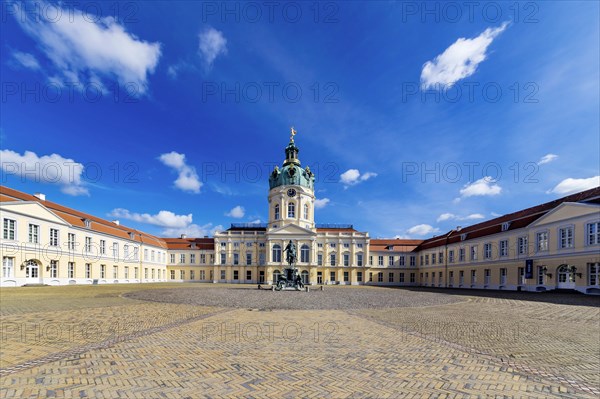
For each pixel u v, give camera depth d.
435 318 13.53
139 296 22.84
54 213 39.75
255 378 6.04
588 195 31.88
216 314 14.04
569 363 7.15
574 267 30.39
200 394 5.31
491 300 22.97
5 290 28.36
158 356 7.33
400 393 5.45
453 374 6.38
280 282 34.94
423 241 72.94
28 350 7.72
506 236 40.94
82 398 5.11
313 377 6.12
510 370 6.65
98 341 8.66
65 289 30.55
